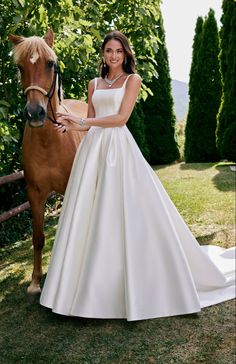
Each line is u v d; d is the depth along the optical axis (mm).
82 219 2619
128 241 2537
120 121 2650
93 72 5473
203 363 2219
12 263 4129
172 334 2510
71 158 3137
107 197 2574
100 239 2553
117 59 2701
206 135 10680
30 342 2543
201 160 10969
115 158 2635
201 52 10453
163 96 11086
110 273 2576
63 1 3873
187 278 2629
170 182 7652
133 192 2594
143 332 2545
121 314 2637
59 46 4152
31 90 2574
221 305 2834
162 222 2617
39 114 2545
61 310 2574
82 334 2572
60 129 2842
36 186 3133
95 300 2562
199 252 2926
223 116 9242
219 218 4844
